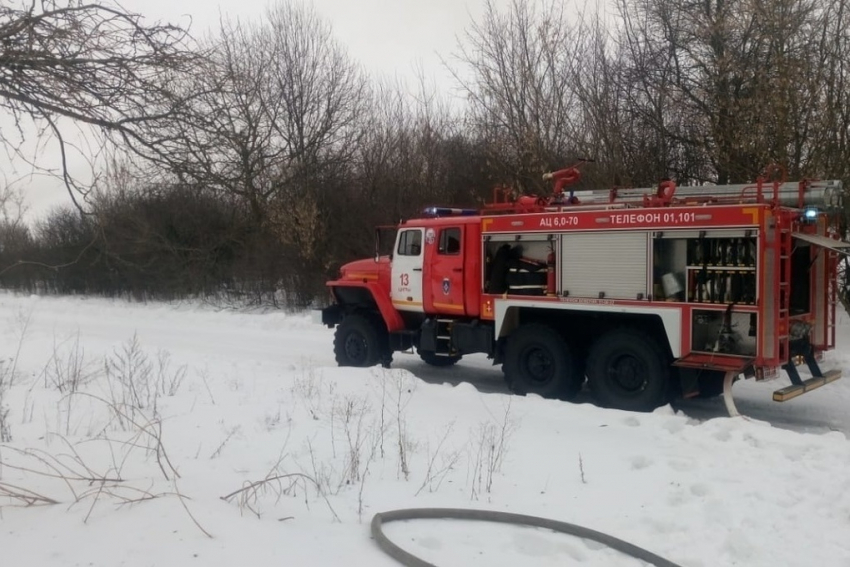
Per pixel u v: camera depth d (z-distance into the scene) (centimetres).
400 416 814
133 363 1114
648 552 467
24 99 440
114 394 912
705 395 984
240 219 1470
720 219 866
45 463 569
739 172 1504
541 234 1022
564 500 572
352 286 1275
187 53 470
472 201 2097
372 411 834
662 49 1828
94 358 1205
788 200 904
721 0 1669
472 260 1111
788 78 1420
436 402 890
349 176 2291
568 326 1050
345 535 471
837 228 1010
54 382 988
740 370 860
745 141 1452
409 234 1198
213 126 488
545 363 1031
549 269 1020
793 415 959
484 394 935
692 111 1734
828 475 614
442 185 2217
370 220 2200
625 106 1888
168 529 440
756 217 841
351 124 2352
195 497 509
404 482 599
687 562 466
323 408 844
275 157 1070
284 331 1875
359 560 430
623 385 965
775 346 841
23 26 421
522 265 1066
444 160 2267
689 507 557
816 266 970
